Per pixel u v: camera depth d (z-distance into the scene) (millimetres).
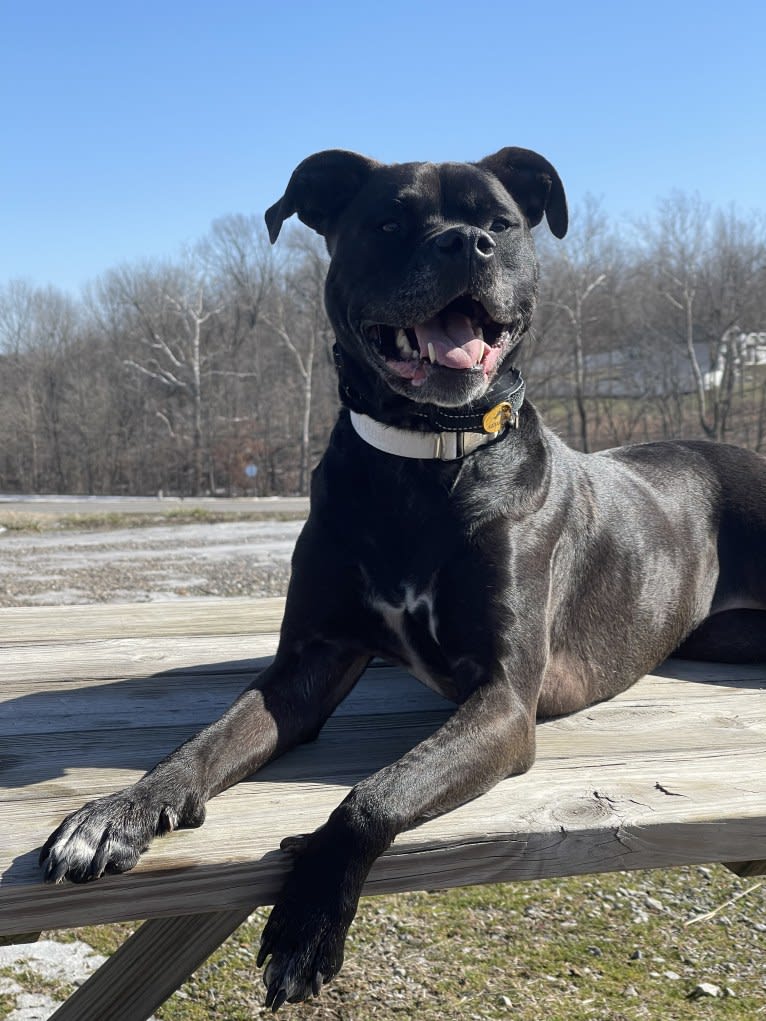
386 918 4371
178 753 2162
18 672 3225
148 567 14250
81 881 1741
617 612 3180
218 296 51781
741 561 3643
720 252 47406
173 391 50156
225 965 3977
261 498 39781
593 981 3865
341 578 2770
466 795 2107
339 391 2951
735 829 2047
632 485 3484
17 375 53062
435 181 2943
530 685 2623
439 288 2680
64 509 28703
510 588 2668
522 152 3285
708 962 4027
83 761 2387
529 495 2840
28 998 3537
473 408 2754
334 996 3736
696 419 48812
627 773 2314
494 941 4180
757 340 47781
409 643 2816
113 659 3402
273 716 2461
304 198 3219
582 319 46750
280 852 1856
